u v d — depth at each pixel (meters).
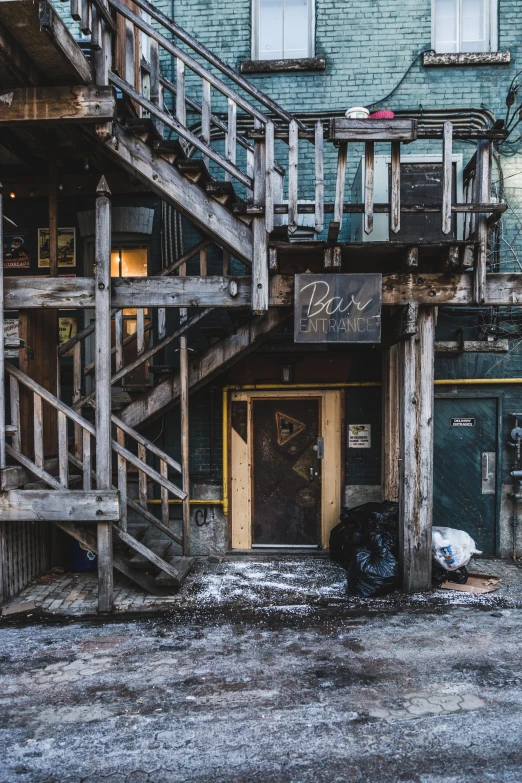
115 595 5.43
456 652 4.22
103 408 5.00
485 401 6.77
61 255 6.96
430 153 6.69
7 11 3.89
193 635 4.55
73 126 5.10
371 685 3.76
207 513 6.91
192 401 6.88
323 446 6.93
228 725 3.33
